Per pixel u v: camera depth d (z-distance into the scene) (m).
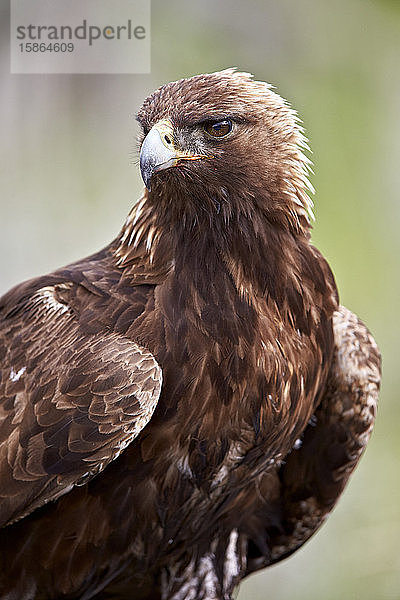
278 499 11.36
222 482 9.83
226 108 9.27
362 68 15.84
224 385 9.34
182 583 10.84
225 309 9.35
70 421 9.01
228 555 11.09
